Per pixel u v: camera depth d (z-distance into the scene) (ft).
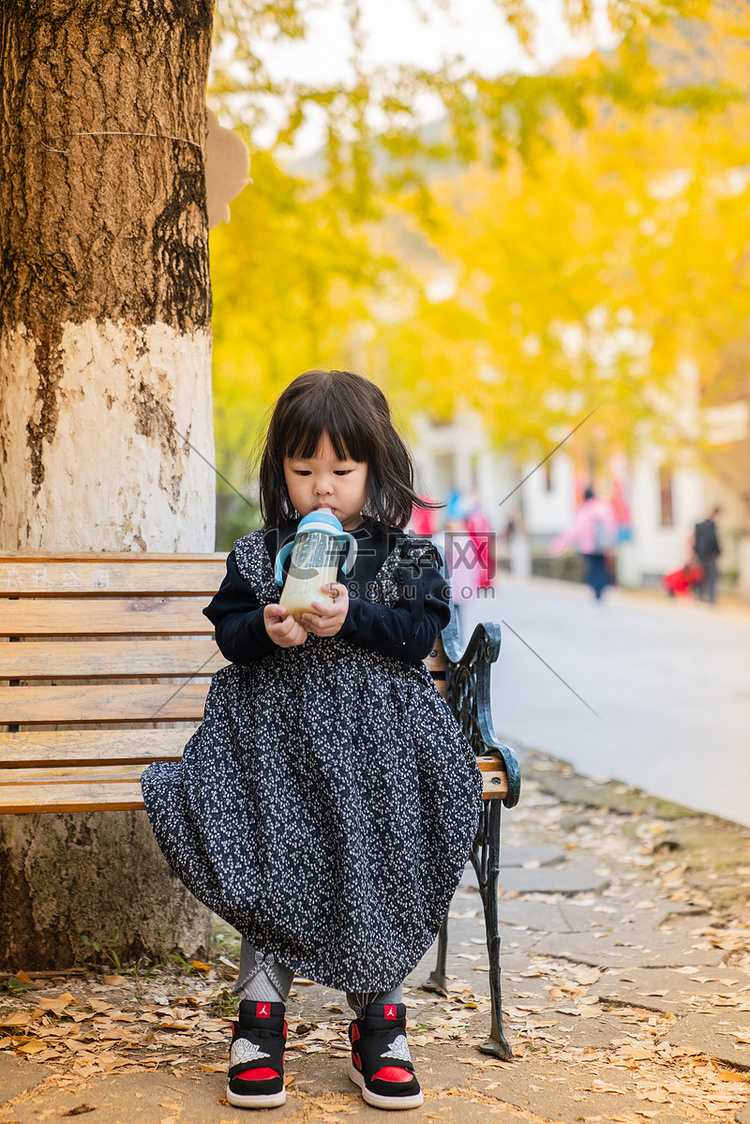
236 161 9.97
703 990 8.41
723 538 68.64
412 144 23.57
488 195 42.78
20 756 7.61
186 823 6.42
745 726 20.17
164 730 7.97
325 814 6.35
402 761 6.47
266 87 21.61
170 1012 7.64
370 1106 6.23
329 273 25.71
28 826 8.48
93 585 8.07
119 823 8.64
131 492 8.73
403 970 6.19
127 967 8.61
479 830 7.32
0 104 8.72
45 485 8.61
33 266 8.60
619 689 25.16
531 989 8.54
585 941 9.77
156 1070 6.68
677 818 13.99
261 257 24.31
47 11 8.55
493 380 58.80
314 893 6.23
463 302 46.80
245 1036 6.26
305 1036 7.45
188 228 9.02
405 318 45.11
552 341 46.34
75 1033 7.24
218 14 20.35
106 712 7.91
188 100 9.04
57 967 8.54
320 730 6.40
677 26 25.32
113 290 8.67
